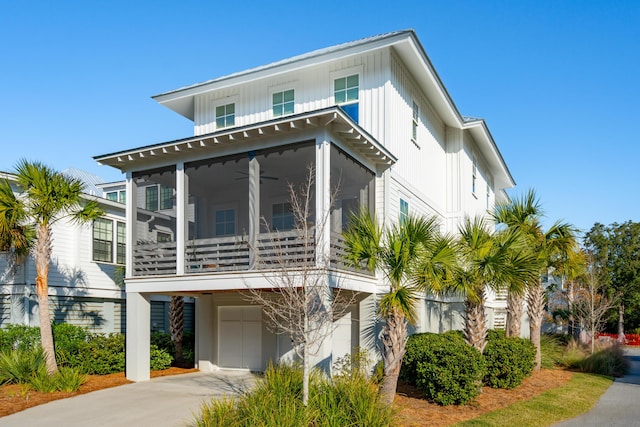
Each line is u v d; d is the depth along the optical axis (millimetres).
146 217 19250
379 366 12406
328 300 10805
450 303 18234
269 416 7699
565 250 16156
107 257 19375
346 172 13719
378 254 10359
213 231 18078
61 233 17625
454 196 19516
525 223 16203
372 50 14352
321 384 9172
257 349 15531
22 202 12969
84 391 11945
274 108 16141
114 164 13844
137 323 13312
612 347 18516
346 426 7891
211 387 12461
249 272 11617
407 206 15258
